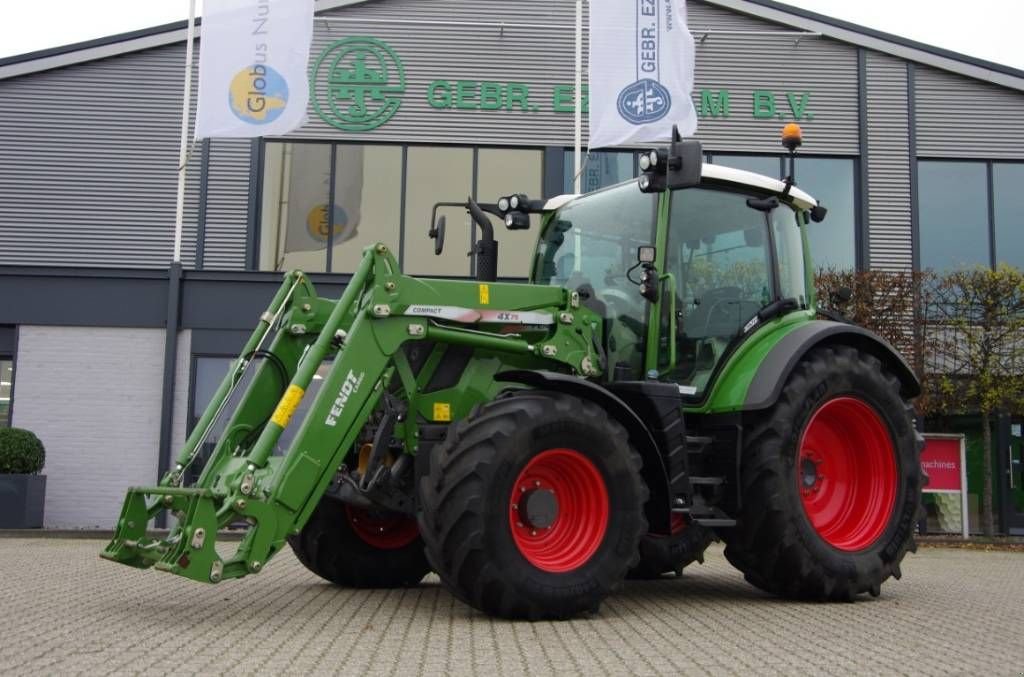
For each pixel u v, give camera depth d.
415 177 14.84
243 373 5.80
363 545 6.36
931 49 15.37
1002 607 5.77
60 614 5.01
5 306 13.63
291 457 4.88
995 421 14.91
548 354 5.70
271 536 4.77
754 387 5.78
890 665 3.93
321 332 5.36
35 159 14.69
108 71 14.82
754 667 3.86
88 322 13.67
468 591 4.80
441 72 14.92
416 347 5.52
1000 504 14.81
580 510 5.17
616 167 14.87
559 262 6.64
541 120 14.91
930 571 8.55
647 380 5.79
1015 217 15.55
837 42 15.44
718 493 5.81
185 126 13.70
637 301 5.98
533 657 4.00
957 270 14.20
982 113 15.53
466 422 4.96
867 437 6.30
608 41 11.97
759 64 15.34
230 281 13.73
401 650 4.11
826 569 5.79
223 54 11.84
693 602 5.88
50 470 13.56
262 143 14.76
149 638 4.32
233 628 4.62
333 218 14.72
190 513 4.68
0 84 14.74
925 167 15.57
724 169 6.36
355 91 14.80
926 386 13.26
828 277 13.49
